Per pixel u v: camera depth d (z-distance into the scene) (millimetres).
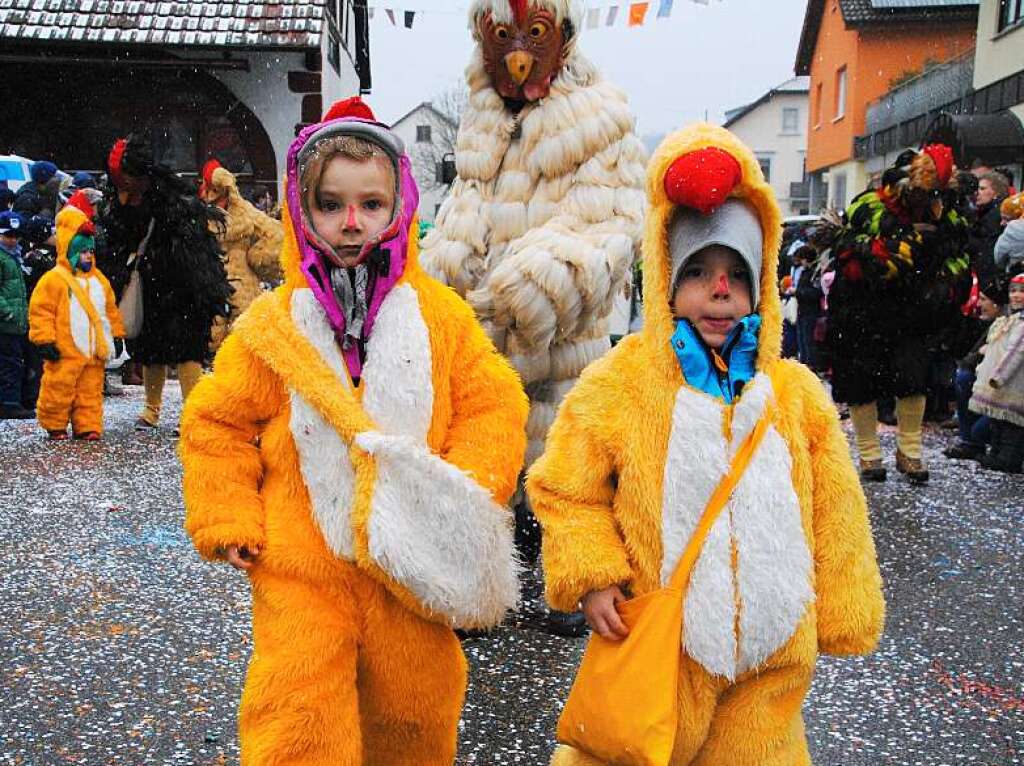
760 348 2389
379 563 2275
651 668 2203
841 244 6691
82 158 16203
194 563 4898
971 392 7828
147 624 4102
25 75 15883
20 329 9039
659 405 2324
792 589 2219
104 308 7961
